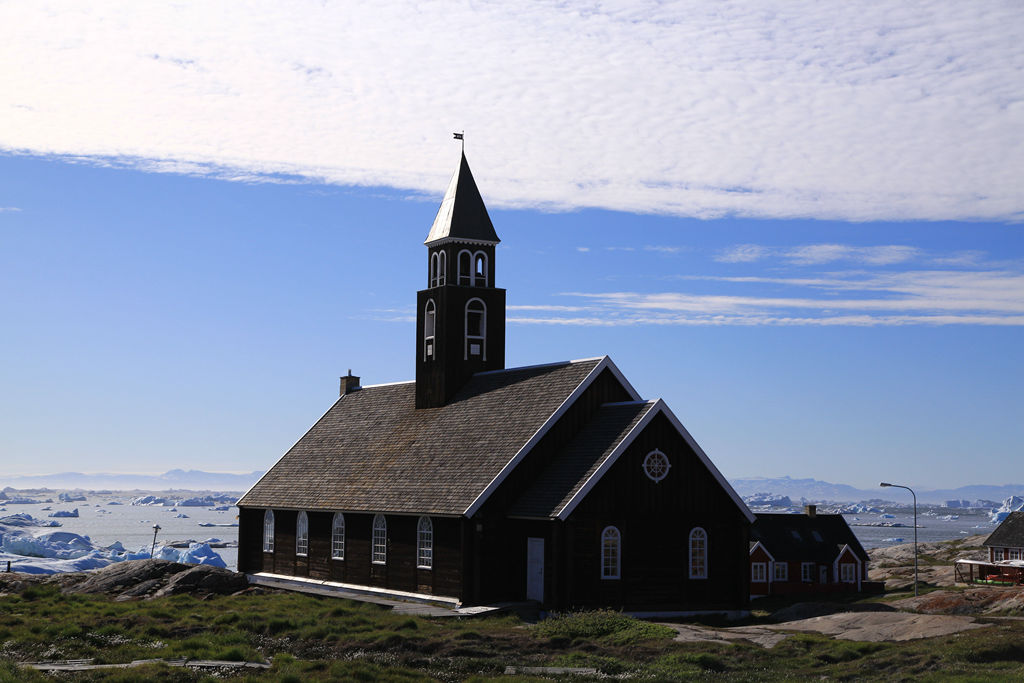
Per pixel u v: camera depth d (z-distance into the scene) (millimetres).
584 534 46312
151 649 34688
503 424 52406
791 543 85125
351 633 39250
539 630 39375
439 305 59312
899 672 31750
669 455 48656
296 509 59938
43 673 30219
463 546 47312
